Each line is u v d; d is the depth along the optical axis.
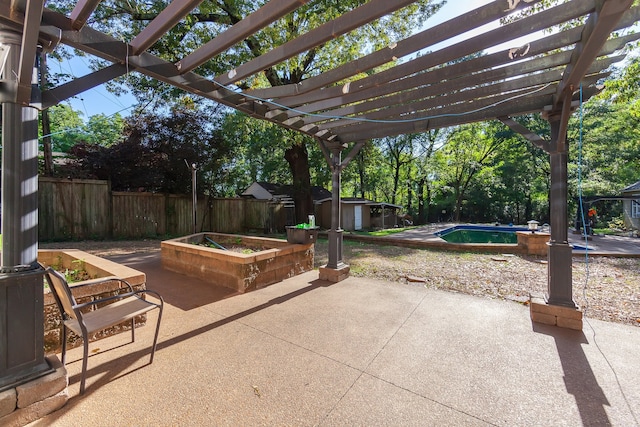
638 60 6.48
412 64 2.37
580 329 2.83
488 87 2.86
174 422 1.61
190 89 2.68
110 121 14.93
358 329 2.82
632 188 13.77
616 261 6.33
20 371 1.63
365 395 1.86
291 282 4.47
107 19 7.10
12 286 1.61
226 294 3.86
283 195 16.42
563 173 2.97
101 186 8.89
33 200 1.73
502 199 21.61
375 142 17.56
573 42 1.96
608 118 14.20
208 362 2.22
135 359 2.25
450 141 19.86
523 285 4.44
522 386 1.96
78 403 1.75
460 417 1.67
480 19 1.80
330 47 7.12
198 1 1.60
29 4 1.29
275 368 2.15
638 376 2.07
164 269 5.25
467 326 2.91
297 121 3.92
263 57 2.34
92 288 2.53
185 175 10.88
